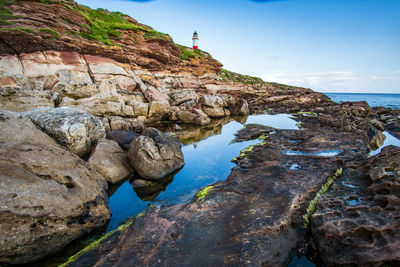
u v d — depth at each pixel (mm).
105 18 34750
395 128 18859
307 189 7359
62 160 7363
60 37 22125
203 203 7285
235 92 46375
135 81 26438
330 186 7992
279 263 4922
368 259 4449
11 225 5039
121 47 29281
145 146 9875
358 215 5461
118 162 9875
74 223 6137
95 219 6641
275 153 11766
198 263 4781
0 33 18422
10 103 13539
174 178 10000
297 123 22672
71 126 9867
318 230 5398
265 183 8055
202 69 45375
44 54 20906
